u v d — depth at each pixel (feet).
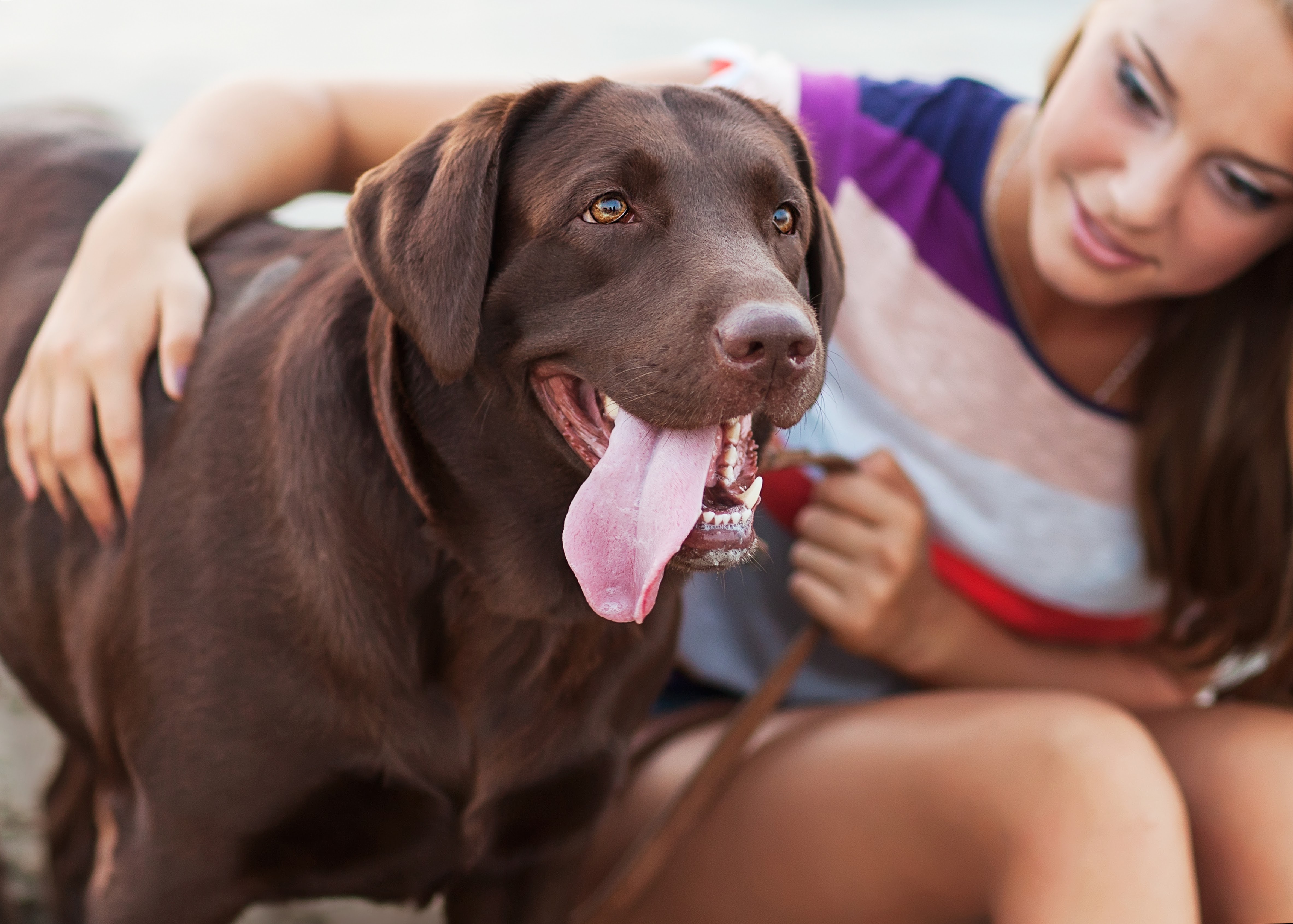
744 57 9.07
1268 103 7.04
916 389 8.77
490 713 6.81
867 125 8.81
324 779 6.61
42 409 7.22
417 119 8.85
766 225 6.08
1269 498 8.57
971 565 9.08
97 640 7.07
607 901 7.85
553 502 6.41
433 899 7.48
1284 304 8.38
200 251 7.91
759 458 6.72
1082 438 8.82
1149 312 8.69
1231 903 7.20
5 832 9.52
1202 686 9.75
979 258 8.64
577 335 5.87
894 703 7.97
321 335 6.48
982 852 7.15
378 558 6.45
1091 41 7.81
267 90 8.45
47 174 8.83
